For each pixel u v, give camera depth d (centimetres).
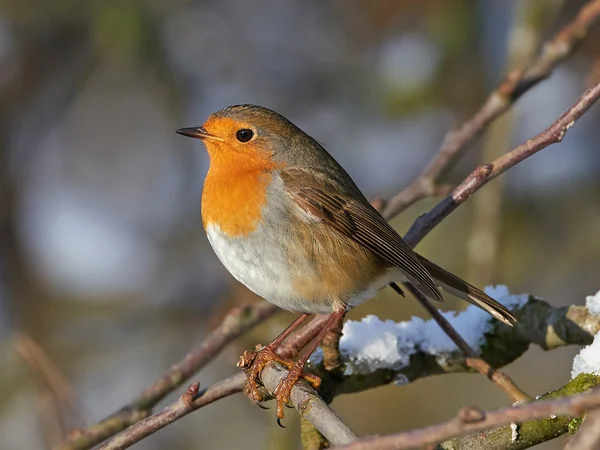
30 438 1149
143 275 1353
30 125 1429
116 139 1527
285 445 912
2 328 1294
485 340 744
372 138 1400
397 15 1386
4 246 1351
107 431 832
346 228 761
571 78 1338
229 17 1447
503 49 1359
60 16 1331
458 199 730
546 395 589
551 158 1276
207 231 770
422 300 715
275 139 771
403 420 1193
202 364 885
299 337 734
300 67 1437
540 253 1228
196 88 1418
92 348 1267
